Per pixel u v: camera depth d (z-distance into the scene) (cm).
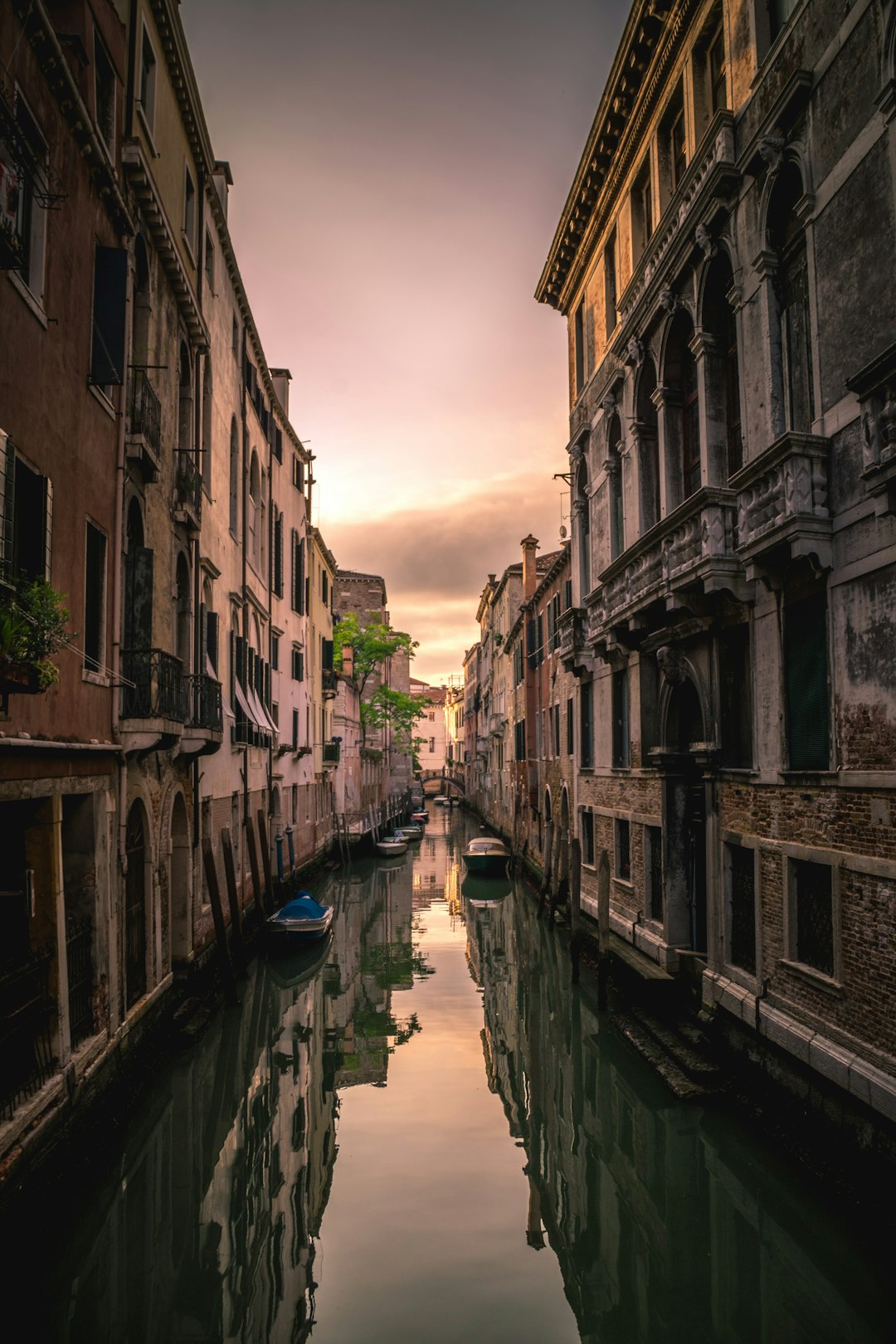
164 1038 1081
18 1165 633
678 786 1229
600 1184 855
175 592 1288
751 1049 916
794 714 868
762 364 938
